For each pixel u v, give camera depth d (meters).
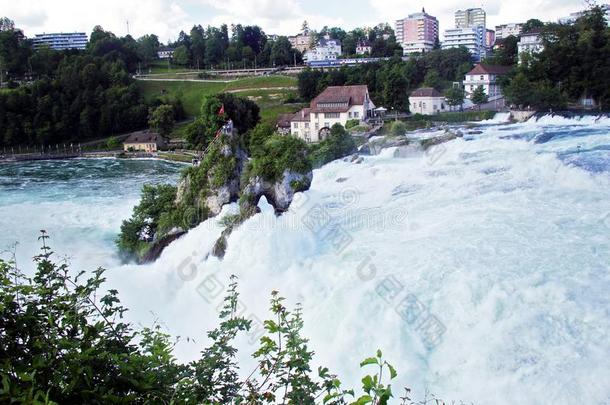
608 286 22.30
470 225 31.27
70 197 64.75
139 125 150.38
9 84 162.62
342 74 139.88
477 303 22.28
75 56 175.38
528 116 95.31
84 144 140.62
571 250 25.98
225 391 10.42
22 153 132.00
